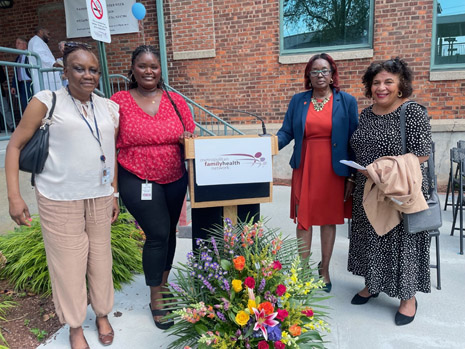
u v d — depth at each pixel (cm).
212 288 190
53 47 717
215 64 635
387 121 221
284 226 418
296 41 611
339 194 261
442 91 552
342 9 583
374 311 249
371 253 234
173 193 226
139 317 247
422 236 228
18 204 183
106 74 356
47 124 180
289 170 636
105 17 334
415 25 544
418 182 206
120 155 217
